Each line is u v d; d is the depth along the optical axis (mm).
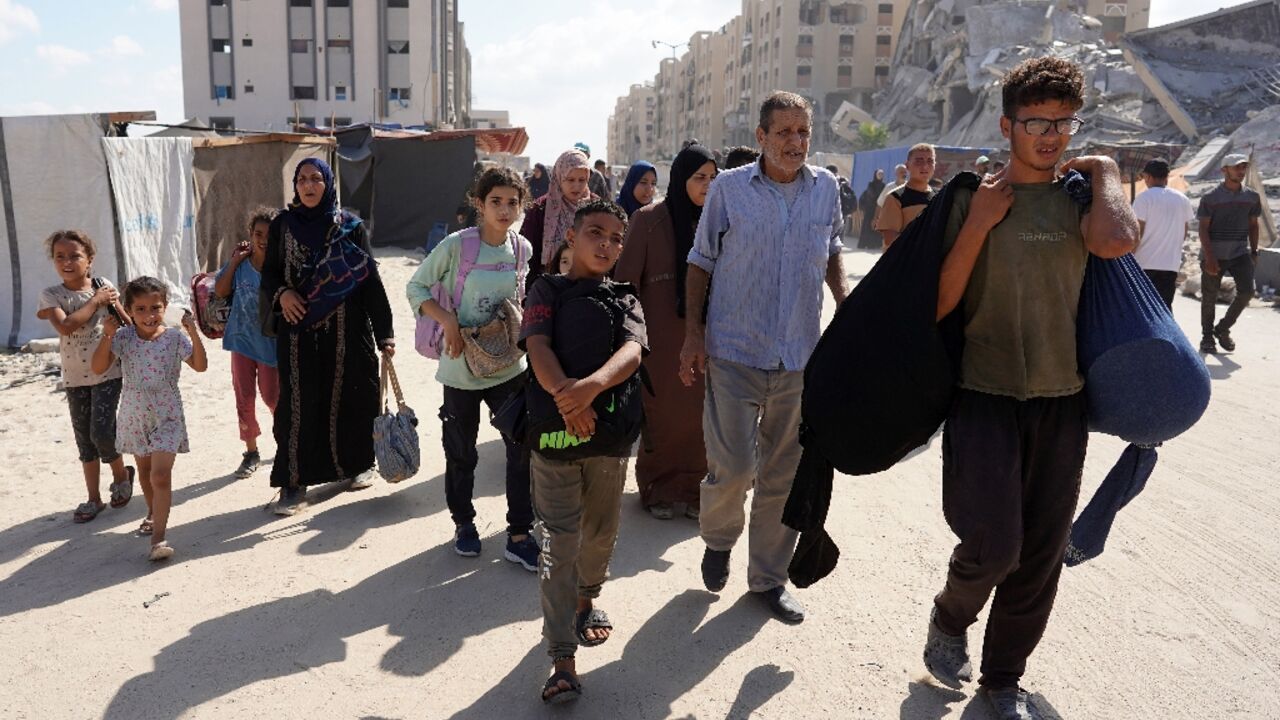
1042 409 2908
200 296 5785
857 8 85062
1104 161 2834
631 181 5875
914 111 66750
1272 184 25062
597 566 3527
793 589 4184
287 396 5113
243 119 49812
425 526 4969
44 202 10555
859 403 3043
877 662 3525
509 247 4625
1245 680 3395
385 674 3441
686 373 3873
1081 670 3467
